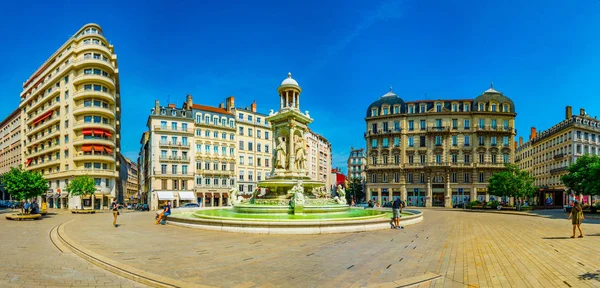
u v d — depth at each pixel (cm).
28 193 3216
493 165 6488
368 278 827
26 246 1348
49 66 6669
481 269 917
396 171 6900
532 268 931
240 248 1213
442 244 1312
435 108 6881
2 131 9169
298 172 2541
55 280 832
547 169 7538
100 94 5756
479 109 6700
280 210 2095
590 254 1135
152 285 789
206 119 6956
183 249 1195
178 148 6506
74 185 4872
